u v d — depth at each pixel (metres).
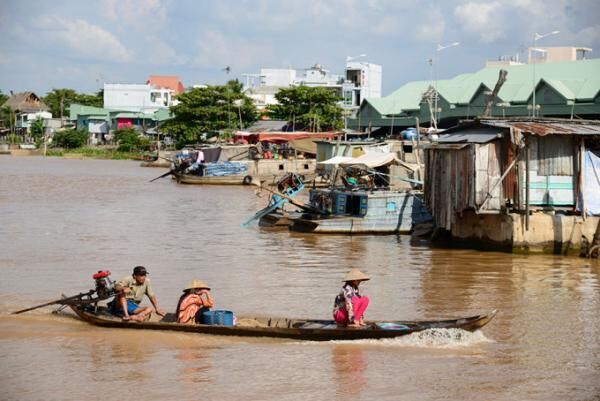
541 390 13.80
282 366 14.88
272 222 36.69
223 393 13.57
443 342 16.23
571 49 86.88
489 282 23.22
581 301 20.69
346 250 29.28
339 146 53.62
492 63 86.81
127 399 13.30
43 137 135.50
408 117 84.44
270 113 99.38
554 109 68.44
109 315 17.75
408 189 34.91
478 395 13.57
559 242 27.61
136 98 139.88
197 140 99.12
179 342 16.33
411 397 13.46
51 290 21.72
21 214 40.91
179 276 23.97
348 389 13.77
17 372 14.59
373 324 16.73
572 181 28.20
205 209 45.06
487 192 27.83
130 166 96.25
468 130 29.88
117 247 29.77
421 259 27.20
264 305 20.02
